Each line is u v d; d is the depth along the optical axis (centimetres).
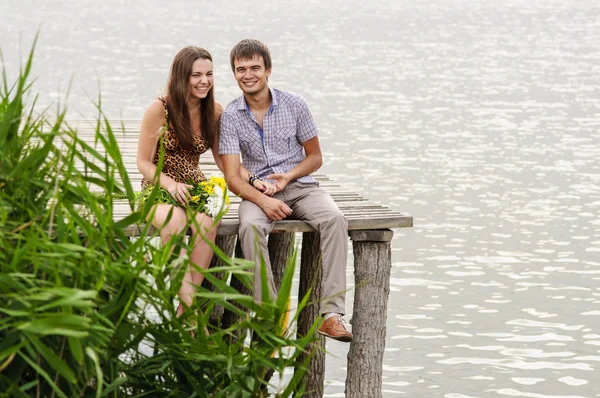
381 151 1880
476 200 1545
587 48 3803
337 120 2198
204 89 666
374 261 686
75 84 2519
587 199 1567
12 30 3850
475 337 1022
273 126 691
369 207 721
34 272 443
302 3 5741
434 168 1752
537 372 945
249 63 677
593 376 941
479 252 1292
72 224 472
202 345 498
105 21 4378
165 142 674
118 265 469
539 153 1911
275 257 818
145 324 497
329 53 3450
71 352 447
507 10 5497
